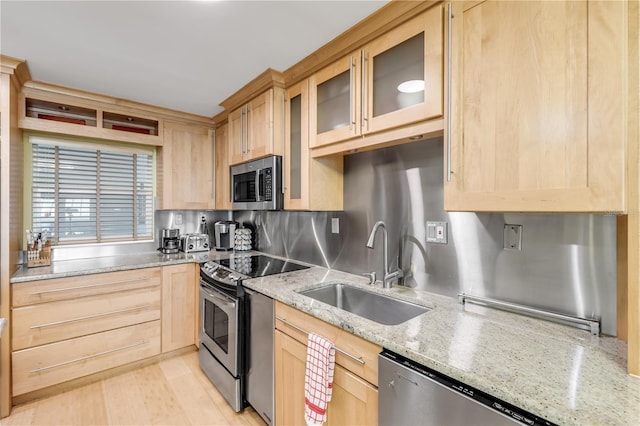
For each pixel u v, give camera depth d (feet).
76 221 8.98
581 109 2.83
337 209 6.87
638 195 2.63
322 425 4.42
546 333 3.66
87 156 9.16
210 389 7.15
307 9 4.60
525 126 3.19
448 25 3.83
